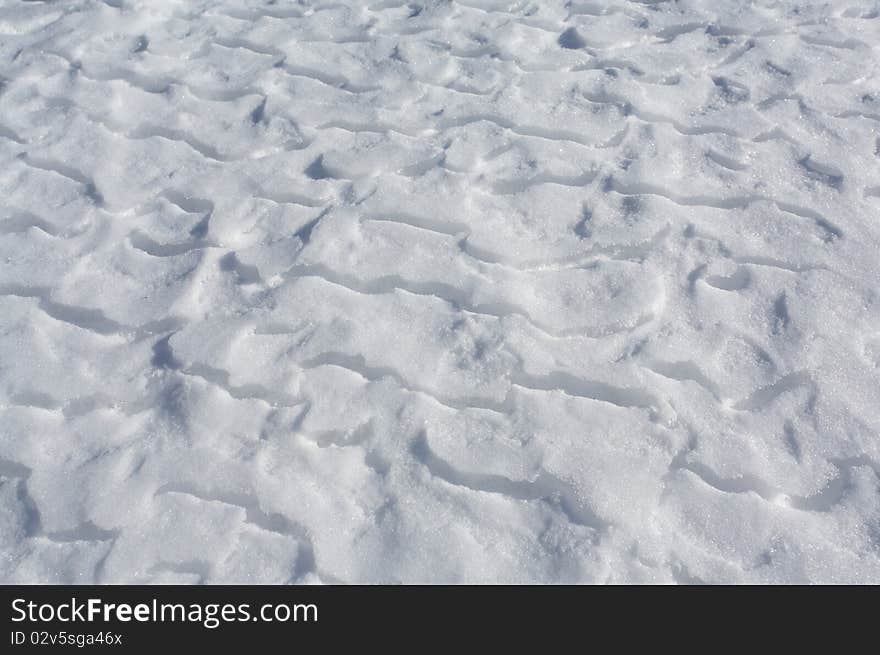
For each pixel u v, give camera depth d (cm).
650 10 375
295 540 201
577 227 274
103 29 387
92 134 328
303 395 230
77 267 274
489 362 234
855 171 285
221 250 276
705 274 255
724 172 289
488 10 385
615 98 326
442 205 285
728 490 204
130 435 225
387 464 213
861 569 188
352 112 329
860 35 346
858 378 224
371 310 251
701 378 228
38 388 238
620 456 211
